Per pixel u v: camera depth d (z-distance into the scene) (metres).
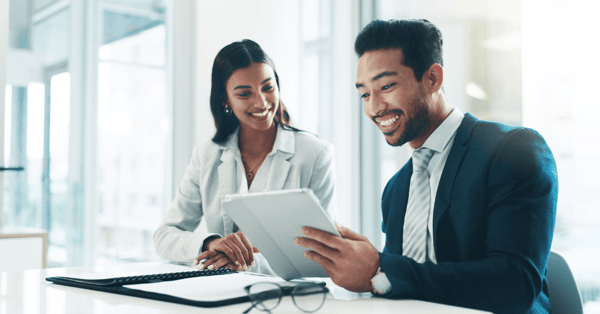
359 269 0.78
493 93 2.52
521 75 2.39
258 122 1.62
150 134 2.80
